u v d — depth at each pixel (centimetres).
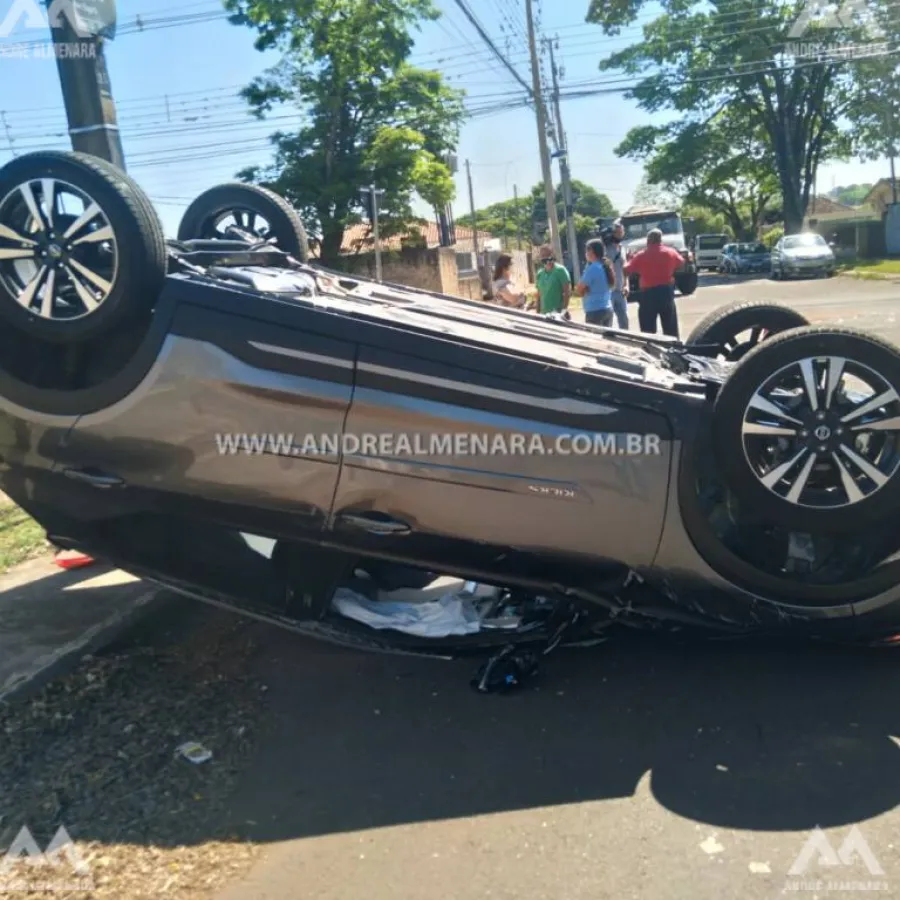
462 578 418
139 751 371
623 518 390
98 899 286
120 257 367
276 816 329
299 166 3195
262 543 418
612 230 1361
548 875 291
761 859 293
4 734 378
